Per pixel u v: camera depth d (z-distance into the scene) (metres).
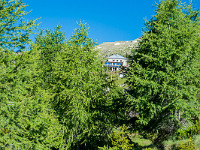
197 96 14.11
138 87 13.49
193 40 13.64
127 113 16.53
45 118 10.38
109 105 16.36
